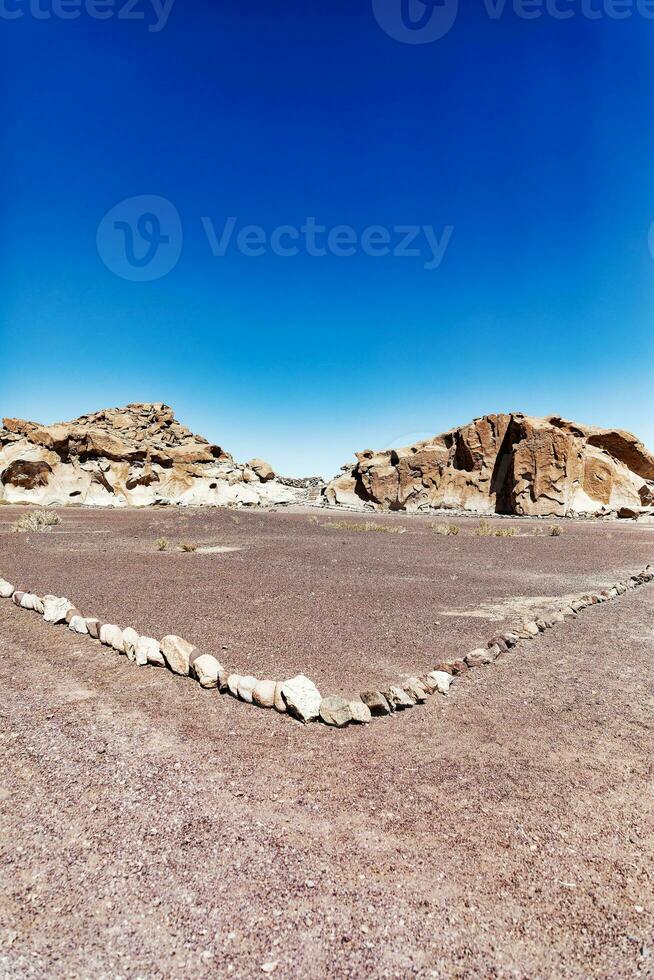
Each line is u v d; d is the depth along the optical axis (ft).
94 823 8.94
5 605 25.91
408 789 10.09
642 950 6.52
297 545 56.49
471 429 173.58
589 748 11.87
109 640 19.34
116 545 55.47
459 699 14.82
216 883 7.55
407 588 30.86
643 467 176.35
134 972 6.15
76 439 177.06
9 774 10.56
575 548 58.13
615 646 20.03
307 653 18.20
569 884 7.63
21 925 6.81
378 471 183.93
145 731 12.55
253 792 9.94
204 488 185.98
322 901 7.24
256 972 6.16
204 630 20.92
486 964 6.32
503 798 9.81
